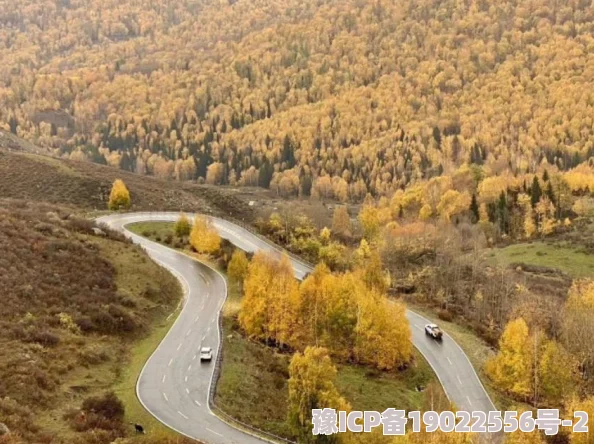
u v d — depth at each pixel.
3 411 43.28
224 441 46.91
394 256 110.56
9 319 59.25
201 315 75.31
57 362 54.72
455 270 98.69
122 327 66.50
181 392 54.53
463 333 81.31
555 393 66.06
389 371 68.62
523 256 119.12
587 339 73.75
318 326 70.12
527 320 80.75
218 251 102.50
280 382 60.59
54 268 72.88
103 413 47.38
